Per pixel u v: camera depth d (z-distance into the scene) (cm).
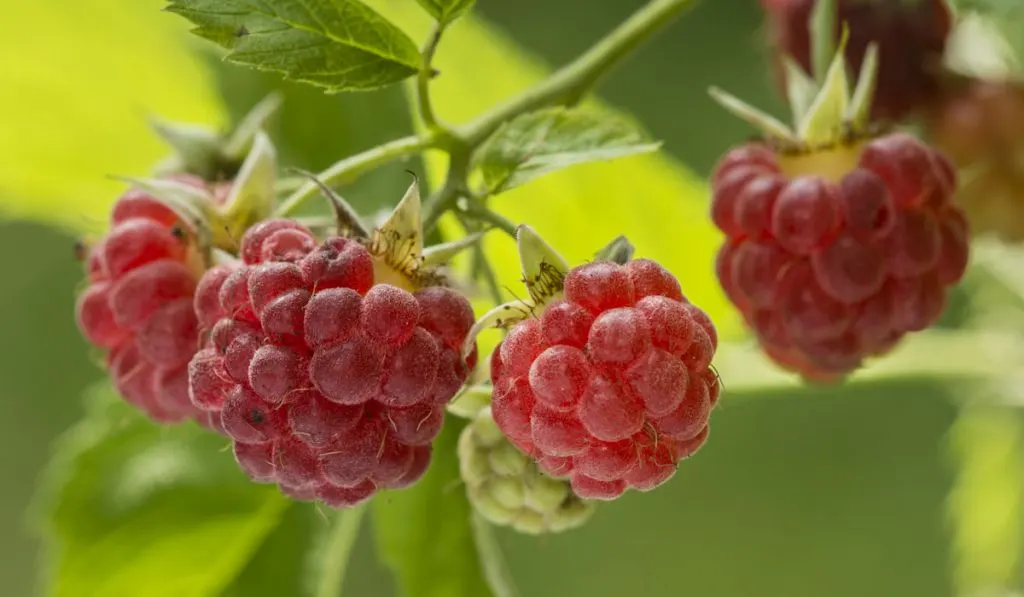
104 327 26
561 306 24
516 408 24
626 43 27
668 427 24
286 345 24
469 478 25
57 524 29
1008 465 36
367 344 23
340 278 24
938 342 32
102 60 32
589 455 24
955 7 29
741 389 30
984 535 36
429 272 24
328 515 29
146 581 29
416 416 24
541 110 26
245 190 26
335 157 29
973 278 34
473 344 24
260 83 29
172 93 33
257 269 24
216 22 25
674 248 32
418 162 28
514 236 25
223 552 29
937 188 26
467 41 32
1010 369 32
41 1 32
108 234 26
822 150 27
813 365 27
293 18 25
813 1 28
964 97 29
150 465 29
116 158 33
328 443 24
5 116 32
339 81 25
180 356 25
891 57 29
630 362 23
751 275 26
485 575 28
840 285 26
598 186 31
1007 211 29
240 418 24
